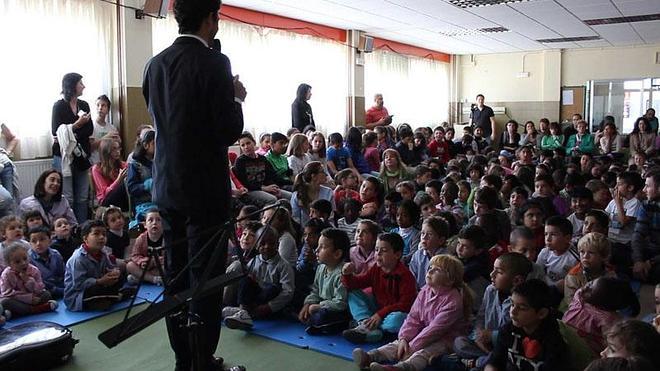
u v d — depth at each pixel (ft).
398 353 8.74
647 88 38.22
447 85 43.60
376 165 23.36
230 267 10.48
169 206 6.70
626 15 27.14
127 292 12.00
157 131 6.77
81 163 17.07
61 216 14.84
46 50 18.25
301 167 19.75
